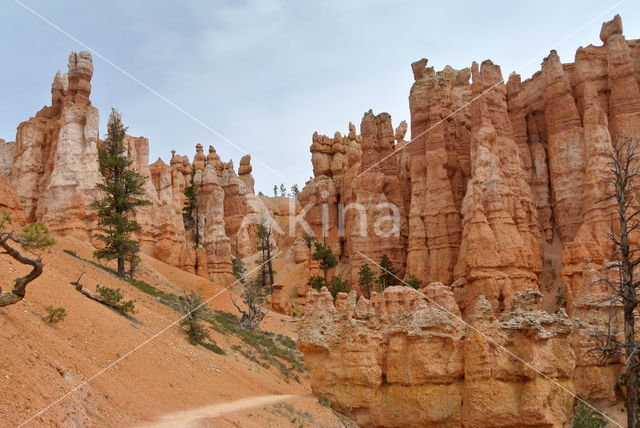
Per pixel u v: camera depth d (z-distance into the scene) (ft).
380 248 303.89
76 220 205.46
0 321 67.21
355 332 113.80
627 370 78.43
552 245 249.96
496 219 226.58
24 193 230.07
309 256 325.42
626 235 83.05
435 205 273.13
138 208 268.21
